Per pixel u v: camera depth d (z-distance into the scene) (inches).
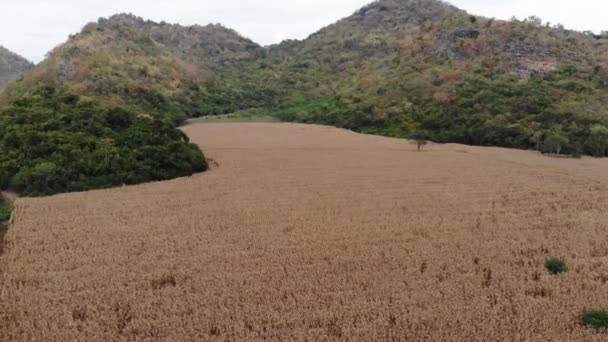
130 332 810.2
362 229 1350.9
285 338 788.6
